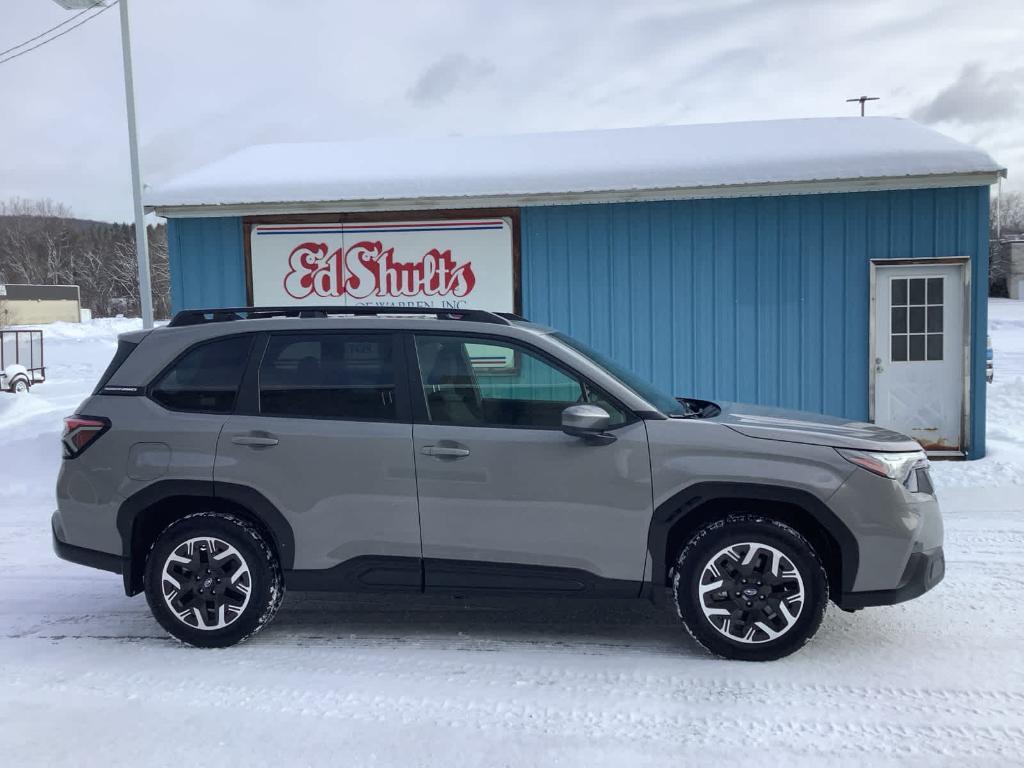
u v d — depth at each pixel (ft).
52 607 17.72
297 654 14.80
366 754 11.15
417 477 14.53
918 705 12.39
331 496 14.69
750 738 11.45
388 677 13.73
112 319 183.11
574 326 32.17
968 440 30.94
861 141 31.91
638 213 31.71
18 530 24.47
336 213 32.42
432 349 15.12
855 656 14.29
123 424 15.23
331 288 32.71
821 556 14.44
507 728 11.85
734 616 13.97
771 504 14.34
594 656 14.56
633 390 14.97
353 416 14.92
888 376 31.42
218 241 32.81
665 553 14.19
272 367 15.31
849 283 31.17
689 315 31.83
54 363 87.40
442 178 31.50
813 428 14.64
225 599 14.96
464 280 32.37
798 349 31.58
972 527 22.45
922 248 30.76
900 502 13.73
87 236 292.20
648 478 14.08
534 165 32.07
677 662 14.19
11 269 273.54
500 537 14.42
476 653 14.78
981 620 15.90
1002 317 144.15
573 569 14.35
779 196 31.12
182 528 14.92
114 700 12.99
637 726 11.85
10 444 33.76
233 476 14.82
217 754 11.20
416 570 14.65
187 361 15.55
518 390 14.87
